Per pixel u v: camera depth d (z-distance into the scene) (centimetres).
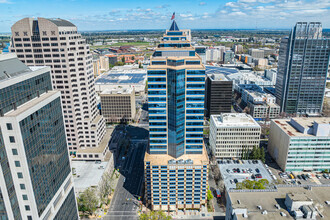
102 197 17212
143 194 18175
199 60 15225
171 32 18225
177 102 14875
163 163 15525
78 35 19875
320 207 9919
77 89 19775
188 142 16425
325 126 19275
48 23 17600
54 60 18612
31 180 8900
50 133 10219
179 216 16012
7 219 8719
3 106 8062
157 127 15975
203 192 16225
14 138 8206
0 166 8125
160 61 15200
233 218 9988
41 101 9488
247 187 15625
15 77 8700
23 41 18112
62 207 11312
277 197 10950
